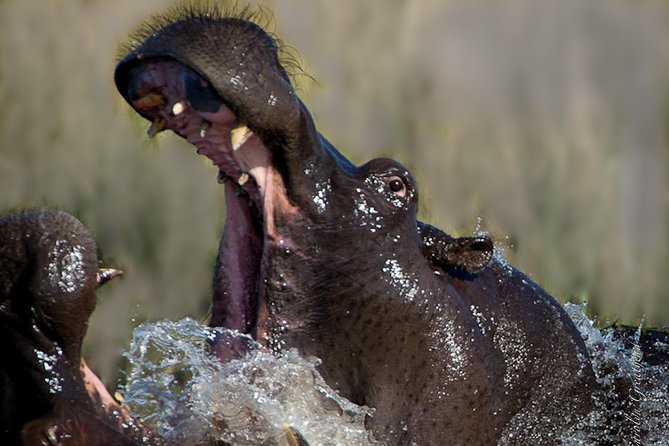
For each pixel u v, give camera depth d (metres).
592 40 48.12
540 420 23.03
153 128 20.02
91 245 17.56
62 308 17.17
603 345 24.83
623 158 45.09
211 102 19.44
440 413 21.86
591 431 23.72
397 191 21.84
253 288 21.25
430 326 21.67
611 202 43.22
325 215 21.00
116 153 36.97
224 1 21.34
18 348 17.31
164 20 20.08
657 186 44.41
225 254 21.19
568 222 42.12
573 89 46.41
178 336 21.73
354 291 21.08
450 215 40.22
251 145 20.28
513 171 42.03
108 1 38.72
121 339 32.72
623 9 49.06
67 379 17.42
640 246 42.38
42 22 38.31
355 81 41.50
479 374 22.14
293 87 20.92
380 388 21.36
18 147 36.47
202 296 35.09
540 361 23.00
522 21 46.72
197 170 37.12
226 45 19.42
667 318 40.59
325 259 20.97
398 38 43.31
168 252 35.25
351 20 42.53
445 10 44.88
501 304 22.94
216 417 20.45
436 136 41.53
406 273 21.48
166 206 35.97
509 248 40.06
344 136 40.44
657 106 47.59
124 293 33.88
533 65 45.97
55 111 36.84
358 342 21.19
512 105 44.12
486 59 44.97
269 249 20.78
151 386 21.02
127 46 20.17
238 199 21.06
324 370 21.02
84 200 35.84
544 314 23.42
